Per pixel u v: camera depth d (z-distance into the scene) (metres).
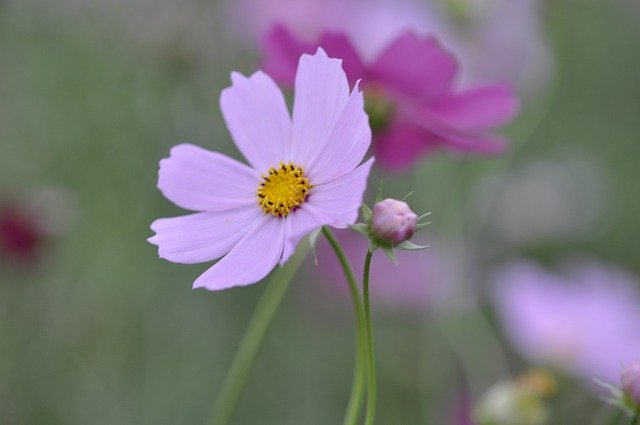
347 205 0.52
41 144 1.07
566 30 1.20
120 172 1.05
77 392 0.97
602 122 1.44
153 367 1.01
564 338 0.73
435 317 0.91
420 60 0.68
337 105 0.55
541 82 0.99
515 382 0.66
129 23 1.04
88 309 1.01
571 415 0.79
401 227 0.53
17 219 0.90
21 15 1.09
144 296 1.03
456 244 0.91
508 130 0.99
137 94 1.03
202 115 1.00
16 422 0.94
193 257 0.55
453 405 0.87
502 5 0.96
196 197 0.56
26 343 0.98
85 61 1.07
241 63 1.03
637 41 1.54
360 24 0.90
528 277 0.76
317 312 1.06
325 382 1.06
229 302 1.07
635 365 0.57
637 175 1.37
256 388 1.04
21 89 1.08
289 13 0.98
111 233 1.04
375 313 1.02
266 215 0.55
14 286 0.97
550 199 1.17
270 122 0.57
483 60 0.97
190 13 0.97
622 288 0.77
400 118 0.70
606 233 1.24
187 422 0.98
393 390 1.01
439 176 0.93
